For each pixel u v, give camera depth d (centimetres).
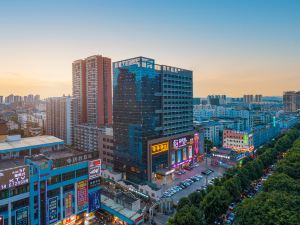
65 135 18500
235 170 10625
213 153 14762
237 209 6588
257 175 10144
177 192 9950
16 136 9831
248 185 9231
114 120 11844
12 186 6191
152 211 7938
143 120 10669
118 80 11544
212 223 7200
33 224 6606
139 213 7838
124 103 11306
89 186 7994
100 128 15425
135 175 10856
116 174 10938
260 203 6209
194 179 11319
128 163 11206
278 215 5581
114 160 11969
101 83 18800
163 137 11756
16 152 8806
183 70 13575
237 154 14238
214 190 7519
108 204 8469
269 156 12444
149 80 11025
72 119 18412
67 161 7556
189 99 14175
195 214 6331
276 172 9506
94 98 18838
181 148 12975
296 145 13438
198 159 14662
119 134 11644
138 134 10706
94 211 8362
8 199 6172
